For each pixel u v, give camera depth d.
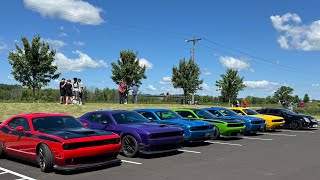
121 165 9.23
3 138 10.03
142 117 11.77
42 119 9.41
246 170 8.65
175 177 7.89
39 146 8.60
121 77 33.72
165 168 8.88
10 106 20.56
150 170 8.62
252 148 12.55
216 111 17.03
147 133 10.05
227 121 14.88
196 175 8.09
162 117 13.32
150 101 41.62
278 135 17.48
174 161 9.84
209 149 12.23
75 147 8.16
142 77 34.53
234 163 9.58
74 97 23.42
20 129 9.10
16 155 9.55
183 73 40.25
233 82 46.69
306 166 9.18
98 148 8.49
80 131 8.82
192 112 15.42
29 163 9.56
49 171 8.41
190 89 40.12
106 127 11.01
